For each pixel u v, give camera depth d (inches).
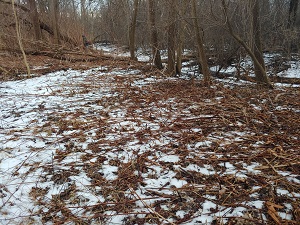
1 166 126.3
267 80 268.1
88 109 199.6
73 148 140.5
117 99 223.3
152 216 92.7
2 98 232.2
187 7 316.5
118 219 92.6
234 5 318.3
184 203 98.2
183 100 215.8
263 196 99.7
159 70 352.2
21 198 104.9
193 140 144.7
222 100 211.2
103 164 125.1
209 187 106.3
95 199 102.7
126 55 564.1
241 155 127.5
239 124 164.4
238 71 319.0
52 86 276.1
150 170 119.3
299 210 90.9
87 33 653.9
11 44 437.1
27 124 173.3
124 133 155.6
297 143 135.9
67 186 110.8
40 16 581.3
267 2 450.0
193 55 406.9
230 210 93.7
